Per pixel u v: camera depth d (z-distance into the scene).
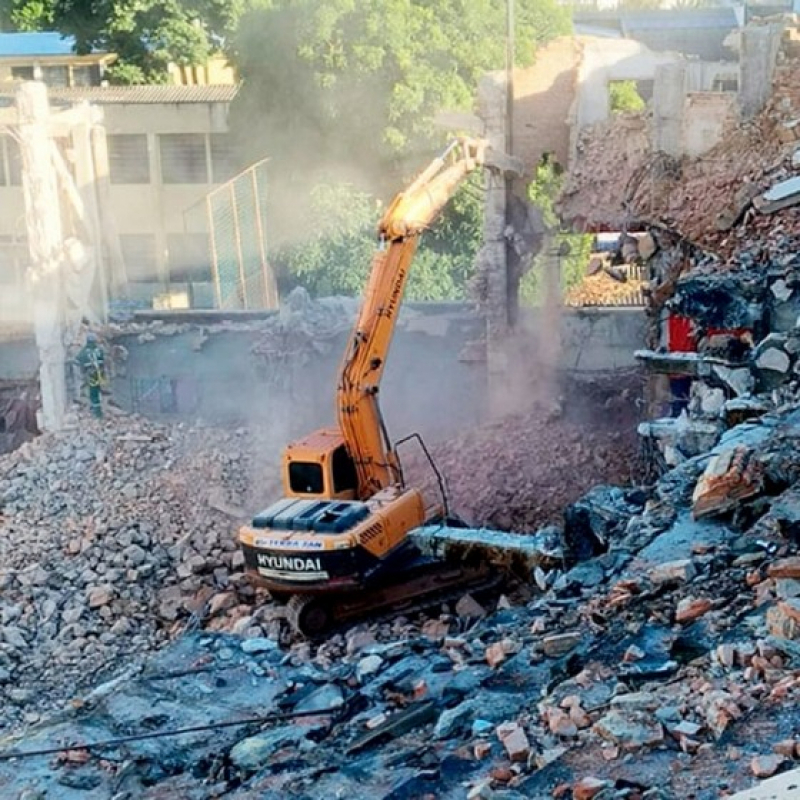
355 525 16.44
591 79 24.95
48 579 20.38
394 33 33.09
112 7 43.25
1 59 43.44
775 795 6.12
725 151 22.86
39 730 12.32
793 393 15.12
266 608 17.52
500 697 9.55
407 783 8.20
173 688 12.84
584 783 7.08
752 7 46.03
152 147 41.09
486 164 23.30
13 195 38.59
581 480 22.53
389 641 15.45
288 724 11.03
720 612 9.64
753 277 16.08
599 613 10.60
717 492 12.02
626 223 23.56
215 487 23.19
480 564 16.62
